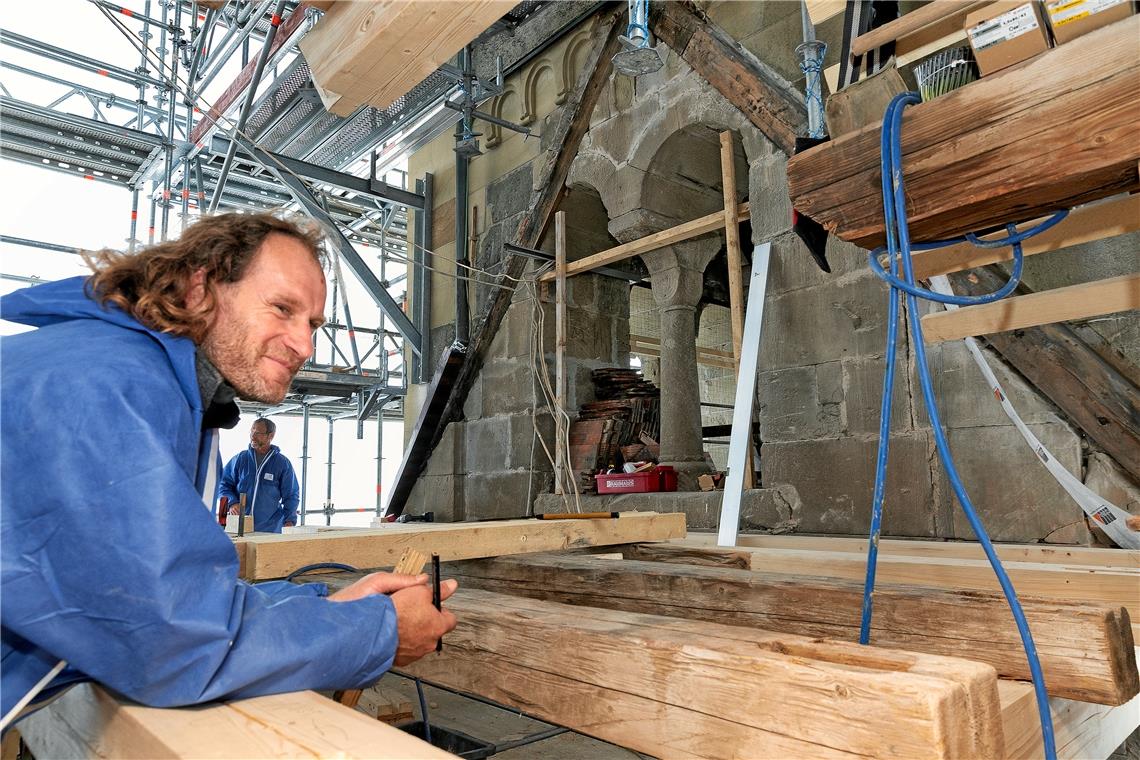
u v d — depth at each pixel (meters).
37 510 0.74
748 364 3.78
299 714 0.78
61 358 0.81
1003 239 1.07
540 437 5.39
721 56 4.57
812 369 4.07
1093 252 3.14
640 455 5.32
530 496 5.57
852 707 0.77
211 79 6.92
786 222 4.24
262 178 7.54
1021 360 3.22
